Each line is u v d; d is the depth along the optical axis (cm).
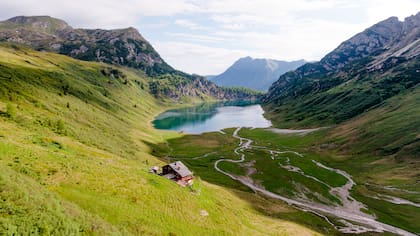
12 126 8219
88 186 4528
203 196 7206
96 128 14500
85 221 3119
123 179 5347
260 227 6906
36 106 12781
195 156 16975
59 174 4509
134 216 4241
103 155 8856
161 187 5825
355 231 8375
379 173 13500
